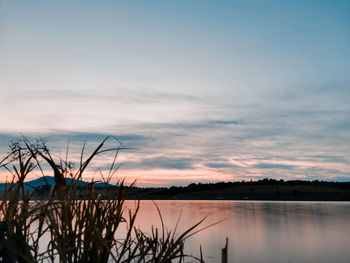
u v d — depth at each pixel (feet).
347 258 10.00
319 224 20.61
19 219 3.18
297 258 9.91
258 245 12.10
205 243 12.18
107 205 3.28
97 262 3.01
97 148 3.11
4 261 2.81
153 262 3.43
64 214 3.05
